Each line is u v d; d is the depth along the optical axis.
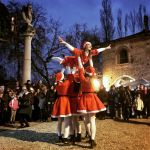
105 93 17.17
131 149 7.70
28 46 20.81
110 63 31.53
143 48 29.20
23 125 13.16
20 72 33.47
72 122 8.23
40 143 8.30
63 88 8.15
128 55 30.22
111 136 9.51
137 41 29.64
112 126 12.38
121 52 30.92
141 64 29.23
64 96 8.11
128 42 30.28
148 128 12.20
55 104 8.18
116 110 17.12
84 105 7.62
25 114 13.07
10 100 14.89
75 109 7.93
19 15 31.62
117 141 8.69
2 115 14.52
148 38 28.89
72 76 8.28
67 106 7.97
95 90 7.91
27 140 8.88
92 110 7.54
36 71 36.72
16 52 33.47
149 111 17.81
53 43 38.38
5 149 7.60
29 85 15.64
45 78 36.97
